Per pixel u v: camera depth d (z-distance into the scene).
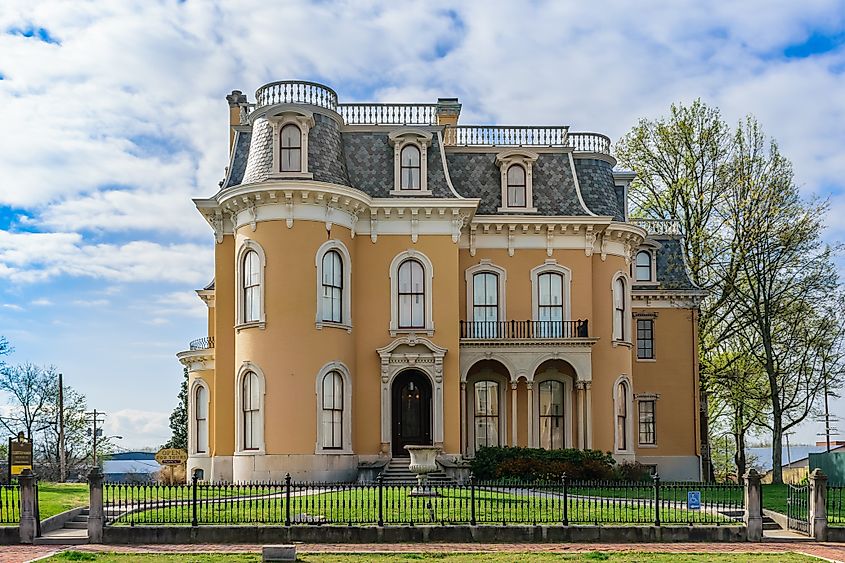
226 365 34.38
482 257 36.59
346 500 25.27
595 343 36.50
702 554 18.95
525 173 36.97
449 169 37.16
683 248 44.69
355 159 35.19
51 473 63.75
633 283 43.22
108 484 21.92
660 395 42.62
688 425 42.50
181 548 19.91
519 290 36.47
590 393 34.84
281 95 34.06
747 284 44.81
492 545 20.48
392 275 34.50
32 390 64.12
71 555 18.44
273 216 32.66
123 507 24.73
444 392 34.03
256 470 31.78
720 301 44.81
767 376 48.31
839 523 22.19
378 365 34.19
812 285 43.75
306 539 20.81
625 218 40.66
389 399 33.88
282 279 32.38
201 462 36.00
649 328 43.19
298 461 31.73
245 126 36.12
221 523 21.41
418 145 35.22
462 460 32.94
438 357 33.97
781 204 44.09
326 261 33.22
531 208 36.66
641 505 24.89
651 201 48.47
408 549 19.72
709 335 47.41
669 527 21.30
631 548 20.08
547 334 36.09
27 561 18.16
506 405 35.81
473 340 34.72
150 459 67.31
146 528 20.86
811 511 21.73
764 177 44.78
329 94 34.78
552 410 36.22
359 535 20.83
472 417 35.88
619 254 37.75
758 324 44.56
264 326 32.34
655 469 40.47
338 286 33.56
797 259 43.81
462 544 20.62
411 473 32.06
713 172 46.50
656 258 43.88
